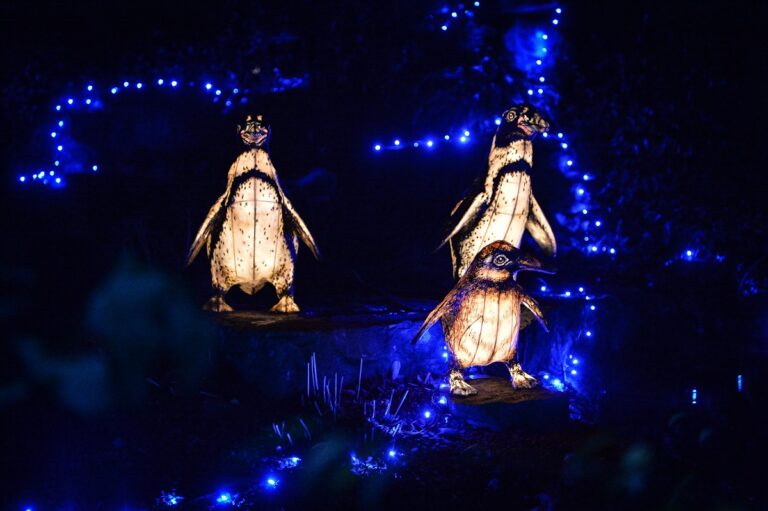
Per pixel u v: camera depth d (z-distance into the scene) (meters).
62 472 5.63
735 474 6.87
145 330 7.30
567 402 6.59
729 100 11.16
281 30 11.77
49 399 6.46
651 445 6.29
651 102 11.45
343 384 6.96
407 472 5.65
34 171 10.20
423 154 11.63
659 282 10.25
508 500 5.33
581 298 8.66
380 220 10.78
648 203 11.37
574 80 11.96
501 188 7.18
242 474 5.65
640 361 8.80
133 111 11.03
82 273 8.40
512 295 6.54
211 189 9.92
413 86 12.35
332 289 9.23
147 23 11.53
